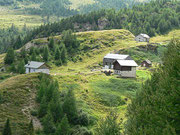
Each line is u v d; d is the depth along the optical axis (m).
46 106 56.56
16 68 113.31
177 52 25.73
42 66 102.19
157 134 21.27
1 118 50.12
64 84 79.19
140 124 25.64
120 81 84.75
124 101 69.50
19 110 55.72
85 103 66.69
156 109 23.92
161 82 26.17
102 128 32.88
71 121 55.66
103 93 74.00
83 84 81.88
